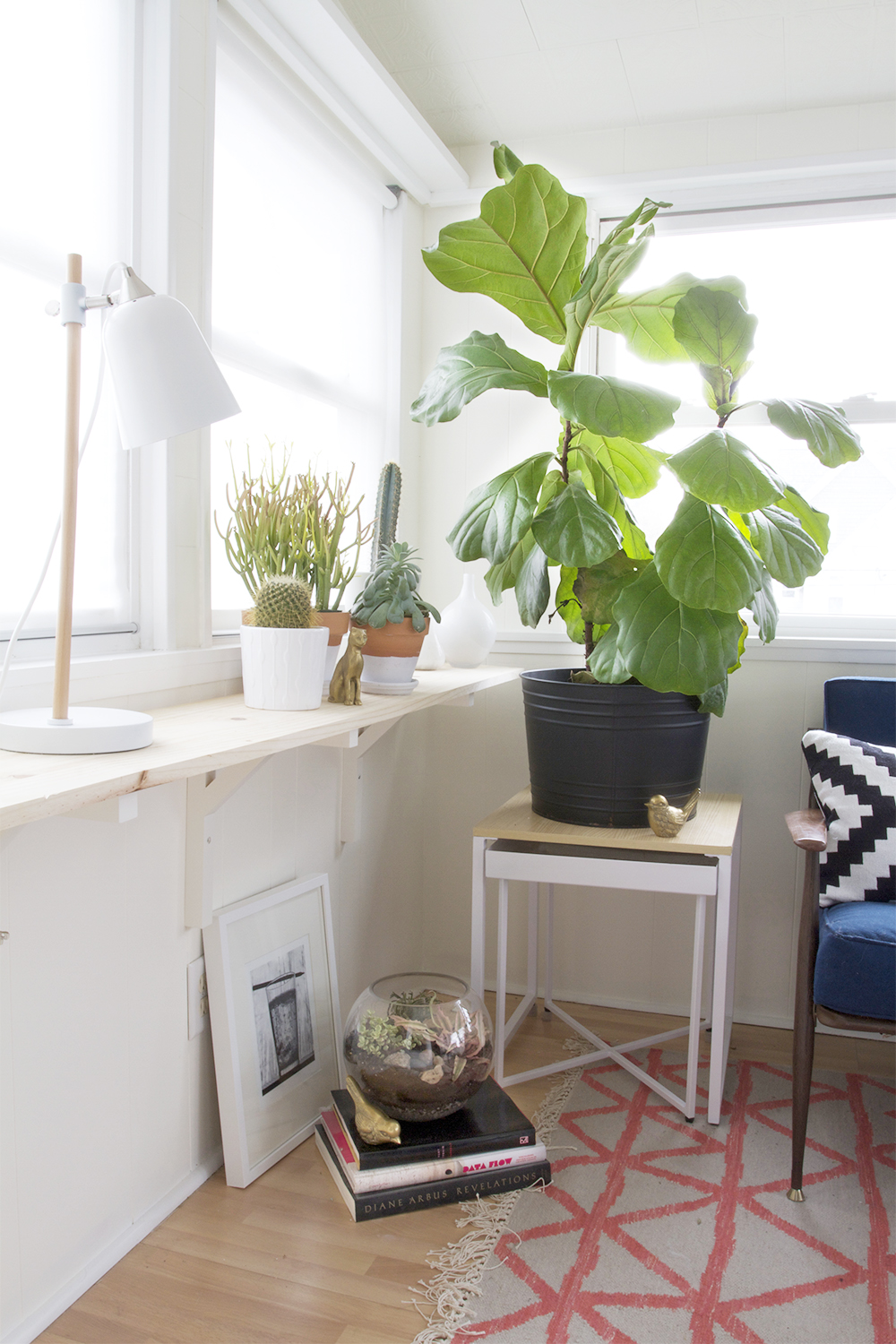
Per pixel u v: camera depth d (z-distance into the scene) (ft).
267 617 4.58
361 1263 4.42
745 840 7.63
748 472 5.06
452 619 7.20
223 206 5.41
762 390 7.89
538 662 8.06
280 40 5.61
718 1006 5.73
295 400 6.46
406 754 7.96
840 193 7.48
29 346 4.06
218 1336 3.92
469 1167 4.97
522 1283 4.32
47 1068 4.01
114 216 4.52
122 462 4.65
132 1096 4.54
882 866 5.59
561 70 6.98
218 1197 4.93
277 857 5.81
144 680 4.51
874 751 5.98
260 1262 4.41
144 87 4.62
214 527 5.53
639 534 6.55
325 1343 3.90
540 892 8.13
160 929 4.73
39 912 3.94
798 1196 5.03
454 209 8.21
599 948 7.98
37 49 4.05
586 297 5.62
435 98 7.39
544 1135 5.66
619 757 5.98
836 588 7.76
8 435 3.97
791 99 7.30
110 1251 4.37
